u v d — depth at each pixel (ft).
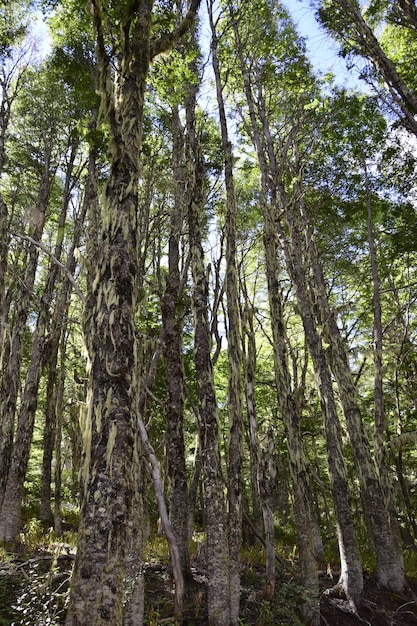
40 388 63.87
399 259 51.72
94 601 9.98
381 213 47.11
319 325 42.93
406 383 55.42
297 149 43.45
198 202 27.02
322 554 40.88
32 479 60.95
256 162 46.24
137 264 13.96
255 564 34.09
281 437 54.19
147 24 17.94
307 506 26.27
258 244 53.62
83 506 11.07
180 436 30.35
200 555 30.25
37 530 38.22
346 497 32.42
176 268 33.45
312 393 52.13
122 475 11.27
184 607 22.67
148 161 35.78
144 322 39.78
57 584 21.83
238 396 24.34
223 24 38.01
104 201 14.71
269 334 61.52
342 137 43.83
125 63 16.76
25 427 38.14
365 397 58.95
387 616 29.09
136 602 18.45
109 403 11.83
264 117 40.70
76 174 50.29
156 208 41.65
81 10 25.17
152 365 28.35
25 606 18.89
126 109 15.90
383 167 45.62
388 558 34.47
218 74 30.73
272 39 38.50
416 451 58.85
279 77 40.68
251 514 56.18
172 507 28.53
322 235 49.65
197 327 24.68
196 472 40.42
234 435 23.70
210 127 45.16
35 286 57.21
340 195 46.65
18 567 23.44
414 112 35.24
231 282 26.00
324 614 27.78
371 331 58.80
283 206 40.11
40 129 47.88
